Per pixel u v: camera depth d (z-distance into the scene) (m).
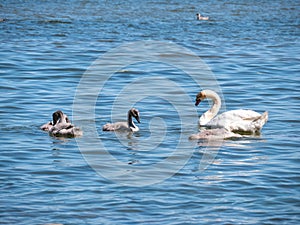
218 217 12.84
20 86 25.12
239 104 23.08
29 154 16.64
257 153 17.06
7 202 13.41
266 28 40.28
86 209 13.14
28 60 29.84
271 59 30.89
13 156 16.42
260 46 34.16
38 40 34.78
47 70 28.06
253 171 15.55
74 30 38.22
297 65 29.72
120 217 12.79
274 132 19.36
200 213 13.02
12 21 40.78
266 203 13.56
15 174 15.08
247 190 14.28
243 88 25.47
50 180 14.75
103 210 13.11
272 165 16.02
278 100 23.62
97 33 37.31
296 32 38.84
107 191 14.15
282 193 14.11
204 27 40.38
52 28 38.78
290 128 19.81
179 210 13.16
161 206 13.36
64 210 13.07
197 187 14.43
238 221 12.66
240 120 19.67
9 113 21.17
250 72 28.30
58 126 18.70
